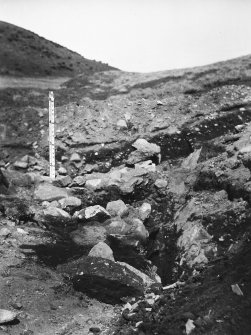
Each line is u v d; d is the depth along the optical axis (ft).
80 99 93.15
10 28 148.46
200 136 72.79
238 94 82.84
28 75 115.65
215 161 57.16
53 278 41.88
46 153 74.08
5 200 55.98
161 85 93.91
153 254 51.11
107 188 61.26
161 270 48.44
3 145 75.72
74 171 69.97
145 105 82.28
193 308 34.22
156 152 68.28
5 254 44.68
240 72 95.61
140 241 52.21
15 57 125.18
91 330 34.99
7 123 80.69
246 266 37.52
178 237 50.34
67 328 35.17
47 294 38.96
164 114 79.61
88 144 73.36
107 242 51.72
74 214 56.49
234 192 50.11
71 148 73.51
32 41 143.02
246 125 68.64
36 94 96.12
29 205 56.65
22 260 44.29
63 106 84.53
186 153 71.15
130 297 39.96
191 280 39.83
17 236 49.32
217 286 36.42
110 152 71.51
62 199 59.06
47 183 63.67
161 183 59.93
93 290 40.16
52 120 75.10
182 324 32.40
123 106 81.87
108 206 57.88
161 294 39.40
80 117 79.51
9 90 97.25
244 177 50.49
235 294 34.42
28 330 34.09
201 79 93.56
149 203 59.31
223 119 75.66
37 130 79.15
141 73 110.83
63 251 48.52
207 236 46.83
